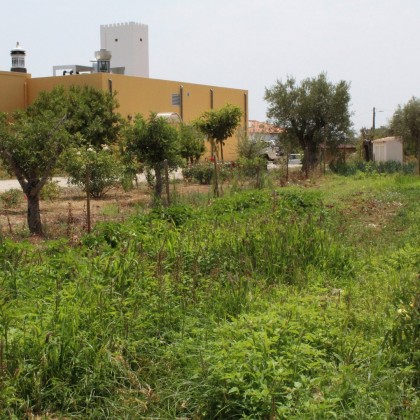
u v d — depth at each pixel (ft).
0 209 56.80
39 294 22.25
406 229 43.91
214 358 16.94
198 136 96.17
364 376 16.67
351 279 28.50
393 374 16.69
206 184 87.71
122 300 21.09
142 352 18.76
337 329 19.36
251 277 26.89
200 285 24.89
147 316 20.93
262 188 70.74
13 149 40.50
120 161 67.46
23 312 19.98
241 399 15.66
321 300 23.11
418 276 22.79
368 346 18.66
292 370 16.28
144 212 51.24
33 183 41.37
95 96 112.68
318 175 98.22
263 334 17.13
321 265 30.12
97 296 20.65
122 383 17.12
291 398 15.23
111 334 18.65
